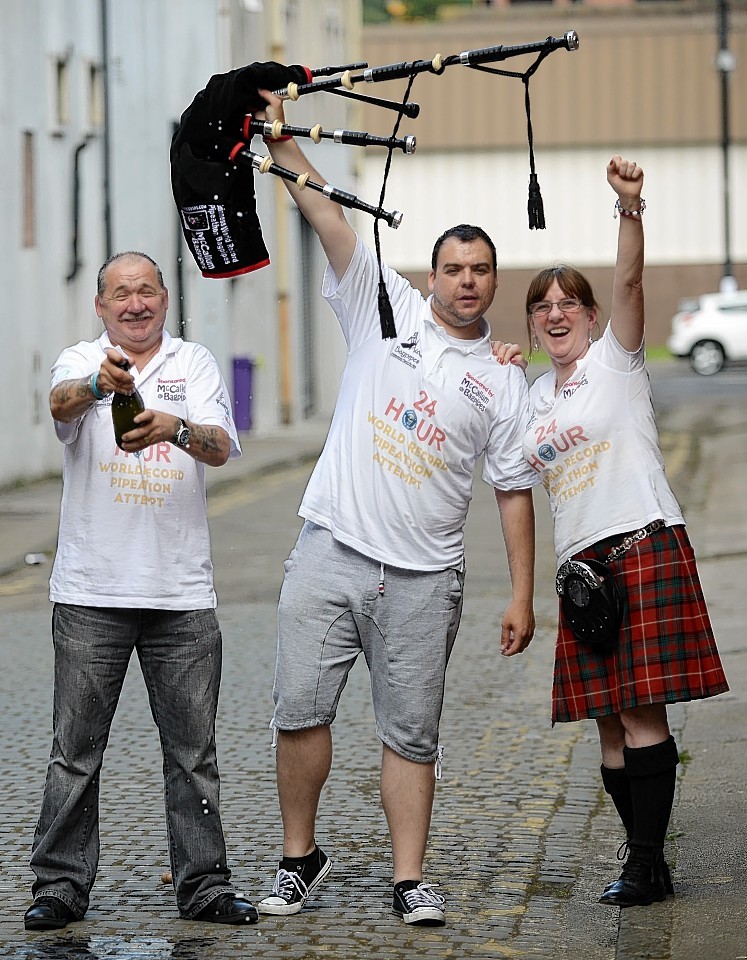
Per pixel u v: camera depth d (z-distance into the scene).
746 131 109.00
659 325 111.38
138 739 15.87
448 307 10.70
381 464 10.64
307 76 10.69
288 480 41.91
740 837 12.24
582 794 13.72
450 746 15.45
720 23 98.88
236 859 12.01
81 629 10.36
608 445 10.79
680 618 10.70
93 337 45.41
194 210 10.52
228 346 51.62
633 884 10.81
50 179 41.66
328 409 65.06
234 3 50.16
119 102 46.12
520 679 18.55
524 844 12.34
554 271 11.05
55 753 10.48
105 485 10.31
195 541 10.49
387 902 10.98
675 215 110.25
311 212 10.77
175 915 10.69
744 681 17.75
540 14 108.62
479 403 10.76
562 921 10.60
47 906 10.38
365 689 18.05
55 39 41.75
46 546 29.92
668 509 10.87
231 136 10.52
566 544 10.99
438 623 10.72
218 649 10.60
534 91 109.19
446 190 109.69
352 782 14.18
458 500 10.81
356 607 10.70
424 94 109.00
